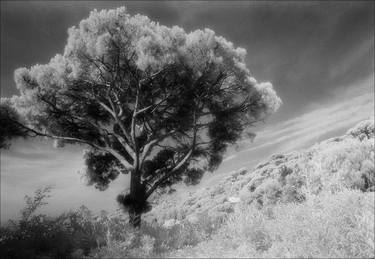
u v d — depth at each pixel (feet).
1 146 40.47
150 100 43.32
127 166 39.68
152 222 22.33
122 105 42.06
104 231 19.22
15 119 40.78
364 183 16.30
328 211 12.19
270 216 17.02
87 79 39.88
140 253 15.72
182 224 22.16
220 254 13.02
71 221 20.52
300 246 10.64
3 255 15.79
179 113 43.21
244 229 14.17
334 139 71.97
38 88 41.39
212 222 20.95
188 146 47.32
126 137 43.01
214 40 38.09
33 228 18.38
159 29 38.45
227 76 40.63
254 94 42.42
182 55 36.78
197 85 40.57
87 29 38.06
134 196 37.68
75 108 45.01
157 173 46.21
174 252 16.19
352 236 10.39
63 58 43.01
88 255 16.49
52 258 16.60
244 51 41.57
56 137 42.93
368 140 19.63
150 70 37.35
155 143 41.39
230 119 43.24
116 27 37.17
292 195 19.27
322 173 18.25
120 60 38.32
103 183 53.31
